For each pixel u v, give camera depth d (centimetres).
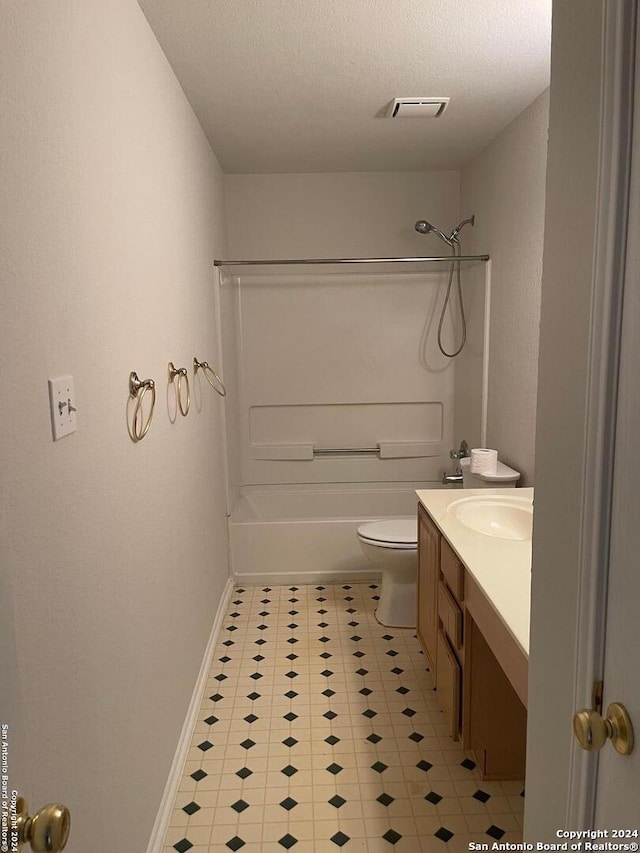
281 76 237
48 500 108
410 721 231
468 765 207
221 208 372
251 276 403
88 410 130
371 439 423
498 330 318
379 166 379
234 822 185
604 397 77
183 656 221
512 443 298
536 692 108
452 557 201
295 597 344
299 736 224
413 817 186
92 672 128
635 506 72
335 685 256
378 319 410
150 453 181
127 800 150
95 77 139
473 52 221
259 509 421
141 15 183
